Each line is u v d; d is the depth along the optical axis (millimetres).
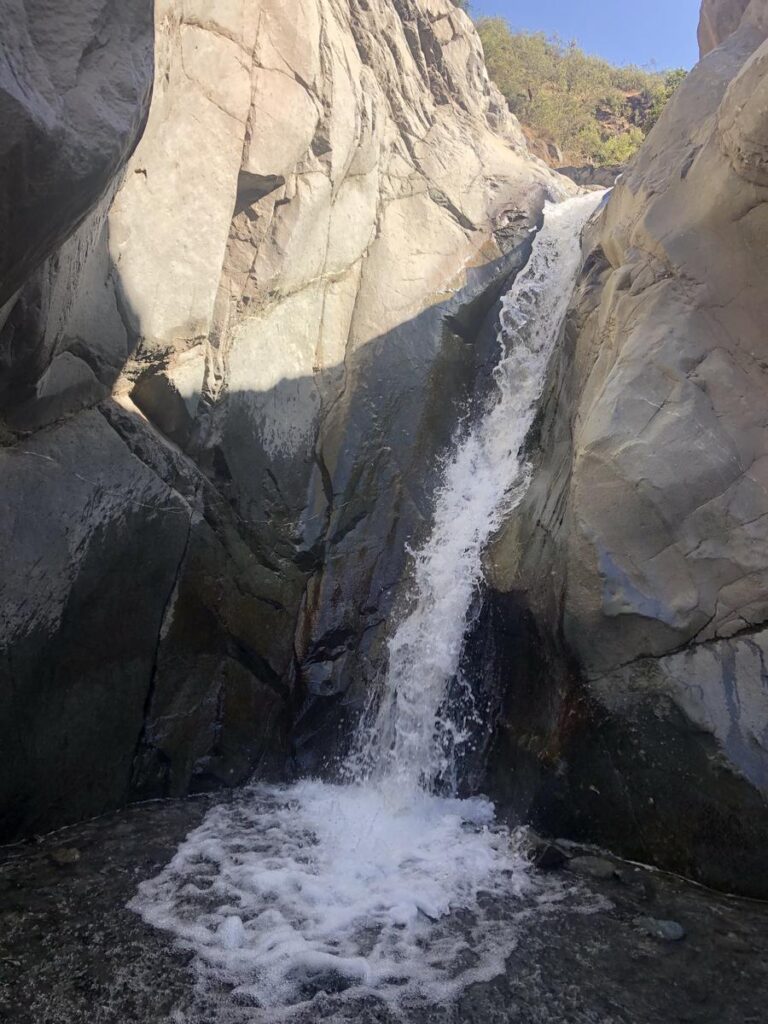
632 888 4820
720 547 5188
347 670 7086
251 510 6977
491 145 10758
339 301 8242
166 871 4941
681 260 6051
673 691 5031
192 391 6754
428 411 8125
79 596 5488
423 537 7605
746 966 4035
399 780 6555
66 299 5191
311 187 7738
